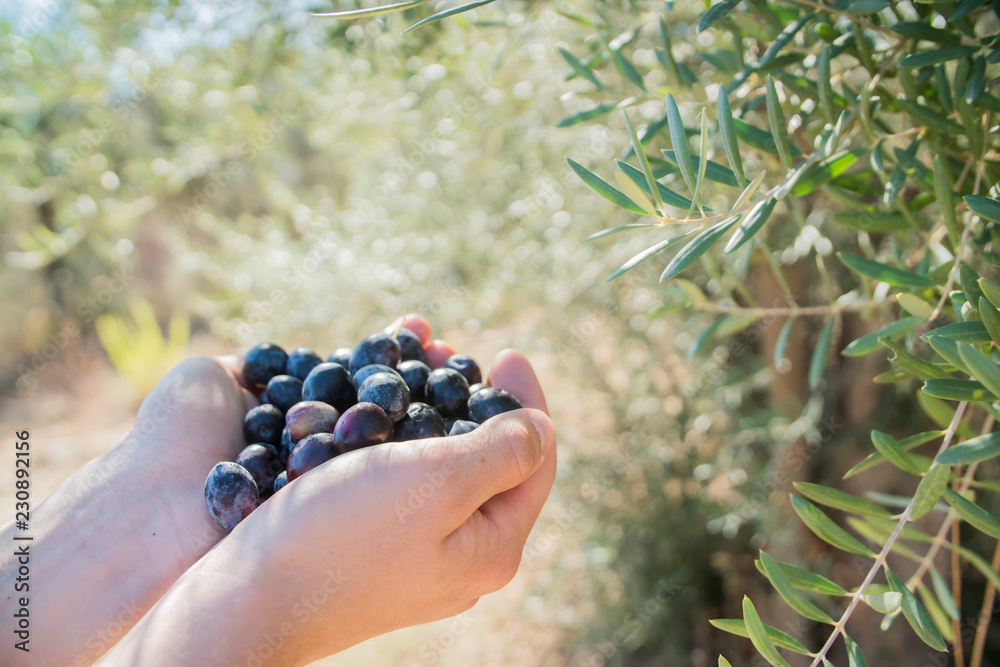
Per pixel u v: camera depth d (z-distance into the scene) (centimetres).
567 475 78
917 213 40
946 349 26
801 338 63
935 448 57
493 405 36
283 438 37
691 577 81
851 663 27
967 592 60
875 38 35
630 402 75
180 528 39
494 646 93
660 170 34
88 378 182
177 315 171
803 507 29
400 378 36
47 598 37
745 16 35
